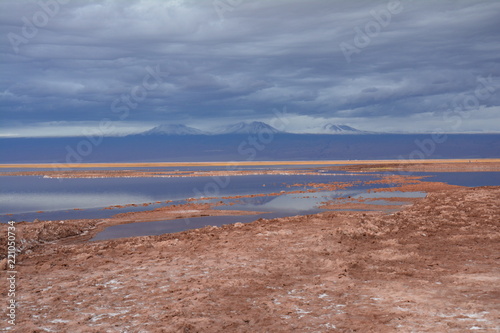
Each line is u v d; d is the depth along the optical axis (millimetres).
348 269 12148
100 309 9516
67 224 21688
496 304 8898
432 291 9969
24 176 73250
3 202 36219
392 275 11469
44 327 8508
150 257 14586
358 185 44938
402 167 74500
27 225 20016
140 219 24734
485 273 11391
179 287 10945
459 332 7512
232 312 9055
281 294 10234
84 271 13070
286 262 13258
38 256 15219
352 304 9312
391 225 18953
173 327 8156
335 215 22188
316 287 10648
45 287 11461
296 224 20094
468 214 21078
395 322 8141
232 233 18234
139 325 8453
